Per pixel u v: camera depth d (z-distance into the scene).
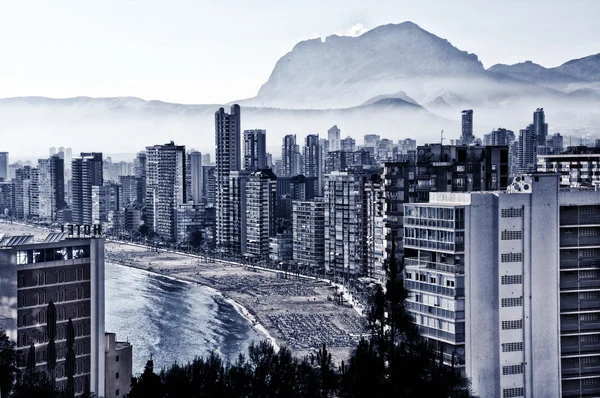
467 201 188.75
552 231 188.75
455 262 185.12
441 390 123.81
